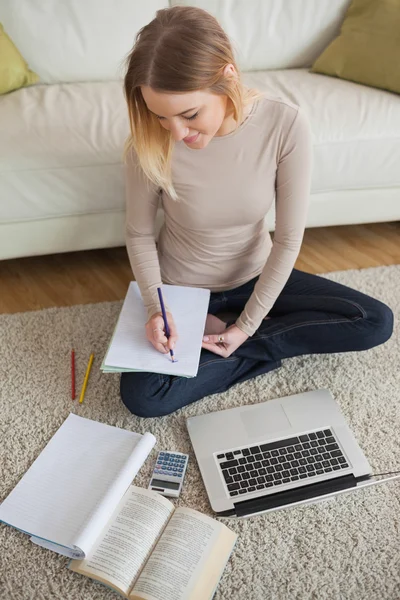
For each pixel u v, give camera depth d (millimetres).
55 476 1185
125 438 1256
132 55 953
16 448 1265
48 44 1817
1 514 1115
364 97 1735
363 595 1026
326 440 1252
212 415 1312
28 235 1656
